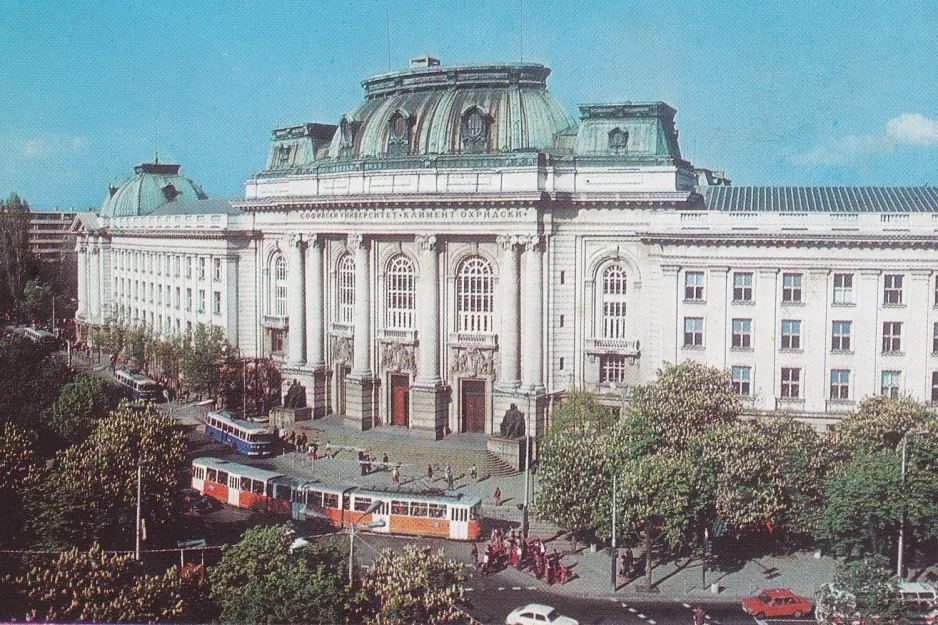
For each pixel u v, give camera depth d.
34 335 159.00
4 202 181.12
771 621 57.75
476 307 96.62
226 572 48.31
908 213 82.12
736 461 64.81
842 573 52.22
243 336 118.25
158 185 161.00
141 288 146.00
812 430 70.38
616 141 92.06
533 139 96.69
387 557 51.03
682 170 92.81
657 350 88.94
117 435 67.12
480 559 68.62
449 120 98.12
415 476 86.81
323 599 45.19
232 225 118.62
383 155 100.56
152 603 46.03
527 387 92.69
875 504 61.12
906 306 82.62
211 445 98.31
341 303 105.56
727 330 86.62
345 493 74.19
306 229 105.56
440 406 96.94
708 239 85.94
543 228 91.88
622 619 58.22
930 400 82.62
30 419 79.69
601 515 64.19
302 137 115.94
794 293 85.06
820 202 93.81
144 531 64.06
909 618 51.12
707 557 68.62
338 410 106.38
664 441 71.19
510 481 86.00
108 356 147.75
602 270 92.12
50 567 48.03
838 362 84.25
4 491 60.69
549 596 62.25
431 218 95.44
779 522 66.81
